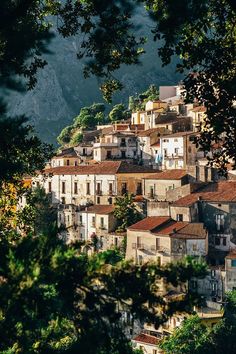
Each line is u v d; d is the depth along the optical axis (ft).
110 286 72.23
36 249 70.13
